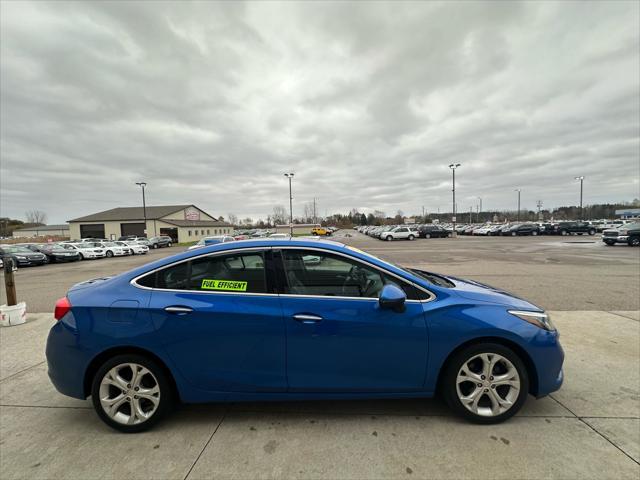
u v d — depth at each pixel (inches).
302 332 98.8
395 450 90.2
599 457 86.5
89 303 101.7
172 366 99.3
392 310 100.6
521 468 83.0
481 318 100.7
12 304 224.2
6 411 114.1
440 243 1161.4
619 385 124.0
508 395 101.7
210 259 106.7
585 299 263.4
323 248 108.4
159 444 94.4
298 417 106.5
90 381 103.6
